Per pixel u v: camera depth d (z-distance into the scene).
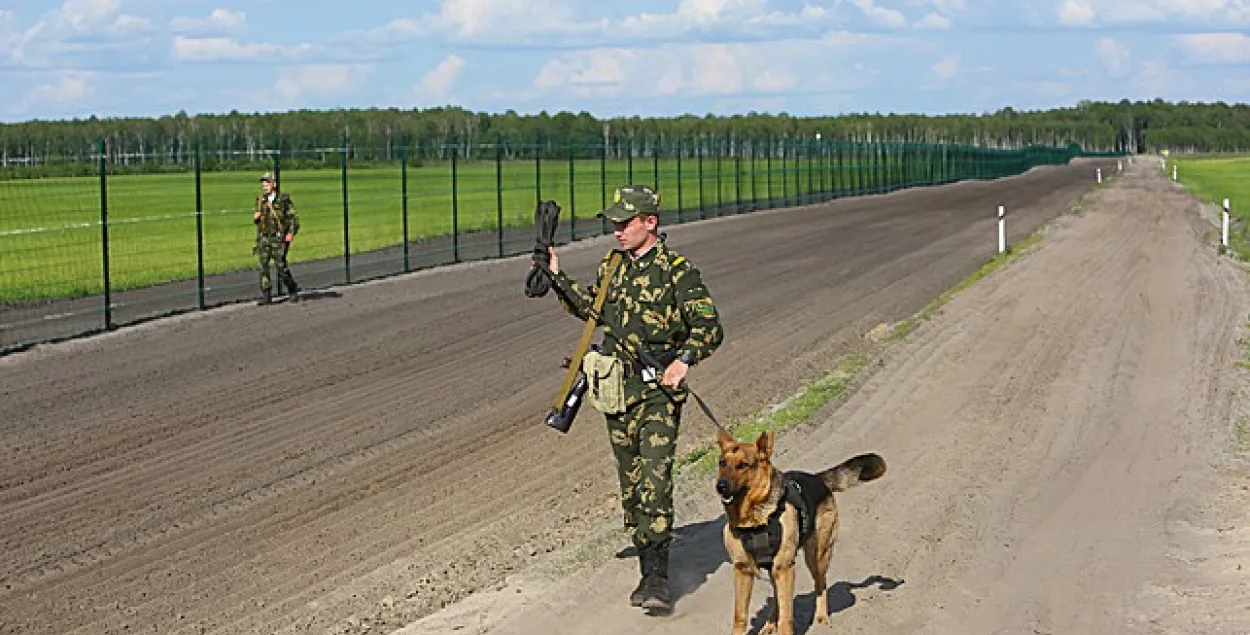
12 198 33.12
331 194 49.69
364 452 11.56
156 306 20.94
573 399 7.75
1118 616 7.32
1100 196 58.44
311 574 8.33
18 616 7.62
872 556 8.48
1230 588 7.72
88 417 12.85
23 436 12.06
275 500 10.07
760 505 6.45
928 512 9.49
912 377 14.88
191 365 15.62
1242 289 23.05
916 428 12.34
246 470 10.93
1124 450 11.45
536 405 13.54
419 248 31.11
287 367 15.54
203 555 8.74
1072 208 49.09
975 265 28.23
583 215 42.66
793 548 6.57
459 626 7.25
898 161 70.12
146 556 8.73
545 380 14.84
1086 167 125.25
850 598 7.66
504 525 9.36
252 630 7.33
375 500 10.07
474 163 57.09
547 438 12.11
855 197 59.53
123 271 26.19
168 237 33.78
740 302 22.14
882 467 7.21
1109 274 25.55
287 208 21.20
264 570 8.42
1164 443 11.71
